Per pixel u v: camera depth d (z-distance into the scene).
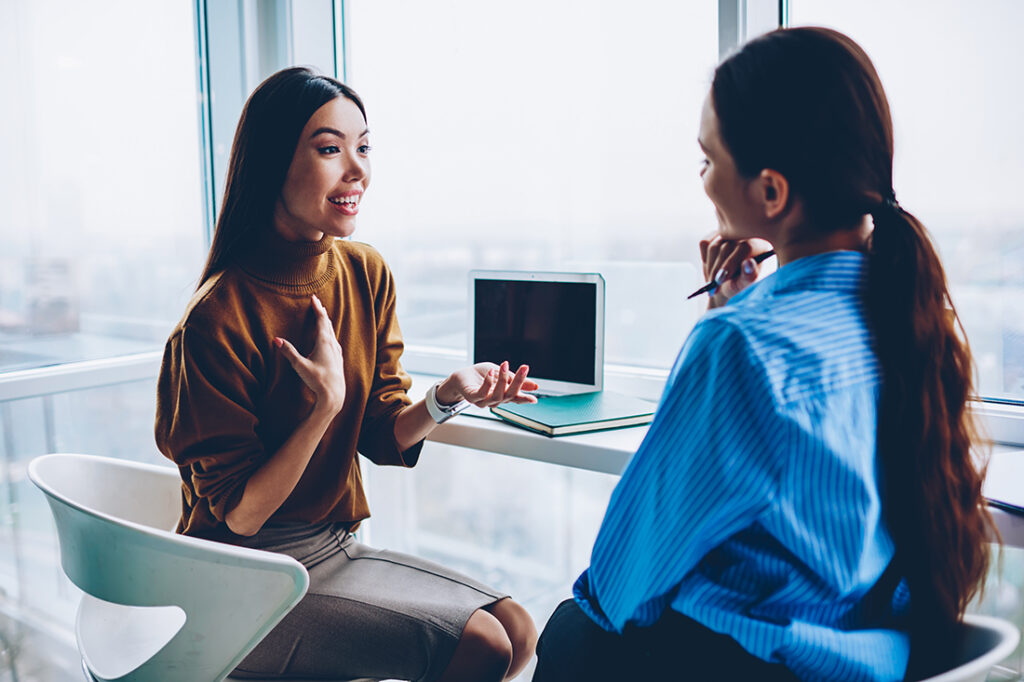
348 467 1.27
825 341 0.71
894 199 0.76
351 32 2.11
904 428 0.72
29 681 1.73
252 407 1.15
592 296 1.51
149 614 1.22
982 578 0.79
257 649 1.11
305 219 1.17
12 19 1.65
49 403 1.76
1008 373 1.32
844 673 0.71
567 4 1.71
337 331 1.27
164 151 1.95
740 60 0.75
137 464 1.34
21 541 1.74
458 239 1.95
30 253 1.71
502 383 1.25
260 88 1.16
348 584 1.18
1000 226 1.30
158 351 1.97
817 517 0.68
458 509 2.22
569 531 2.07
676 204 1.61
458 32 1.89
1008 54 1.27
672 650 0.76
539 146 1.79
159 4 1.92
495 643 1.11
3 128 1.65
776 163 0.73
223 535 1.17
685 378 0.72
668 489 0.72
